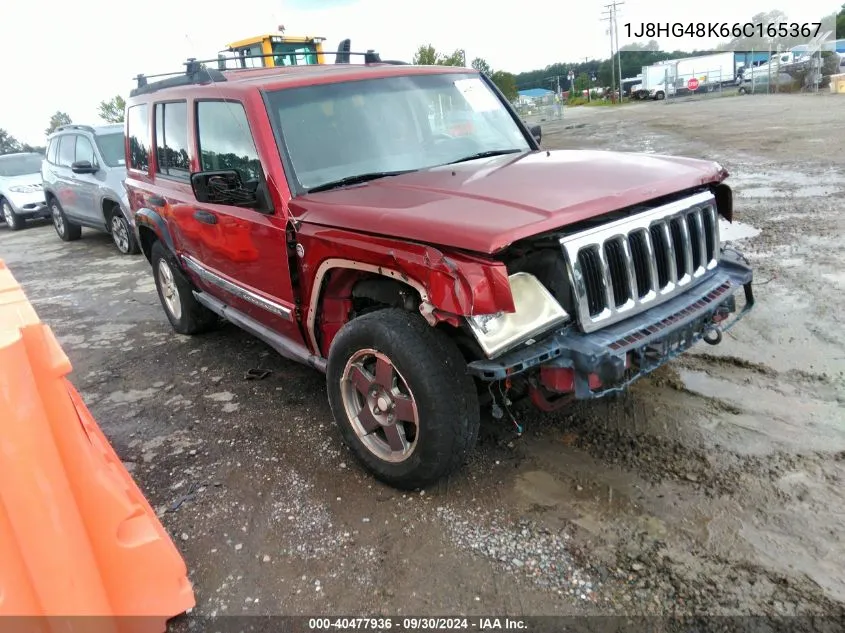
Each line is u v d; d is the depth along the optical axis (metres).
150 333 6.08
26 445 1.91
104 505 2.20
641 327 2.77
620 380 2.73
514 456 3.30
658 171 3.13
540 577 2.51
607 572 2.50
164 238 5.09
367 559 2.71
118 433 4.09
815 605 2.26
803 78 33.75
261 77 3.94
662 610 2.30
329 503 3.11
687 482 2.97
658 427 3.44
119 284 8.31
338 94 3.79
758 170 10.37
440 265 2.52
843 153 11.05
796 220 7.05
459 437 2.81
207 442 3.84
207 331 5.83
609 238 2.76
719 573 2.44
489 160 3.74
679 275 3.12
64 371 2.05
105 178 9.83
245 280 4.05
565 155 3.65
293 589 2.58
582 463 3.19
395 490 3.14
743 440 3.24
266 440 3.78
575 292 2.66
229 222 3.91
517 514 2.88
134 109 5.43
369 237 2.85
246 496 3.24
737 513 2.74
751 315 4.68
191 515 3.12
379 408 3.05
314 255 3.20
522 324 2.61
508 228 2.44
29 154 16.14
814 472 2.94
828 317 4.51
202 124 4.13
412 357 2.75
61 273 9.42
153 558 2.33
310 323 3.44
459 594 2.47
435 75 4.26
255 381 4.68
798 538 2.57
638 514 2.79
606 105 48.81
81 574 2.07
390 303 3.10
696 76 46.06
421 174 3.47
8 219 15.03
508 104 4.61
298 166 3.48
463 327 2.62
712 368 4.00
